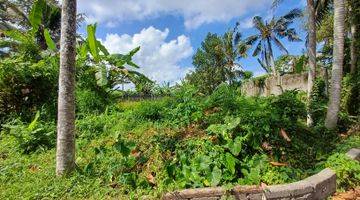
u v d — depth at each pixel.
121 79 11.85
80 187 5.53
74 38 6.01
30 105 9.75
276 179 5.70
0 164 6.66
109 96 11.48
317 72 20.67
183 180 5.53
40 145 7.48
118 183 5.69
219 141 6.34
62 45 5.95
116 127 8.18
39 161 6.76
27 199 5.15
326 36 21.11
